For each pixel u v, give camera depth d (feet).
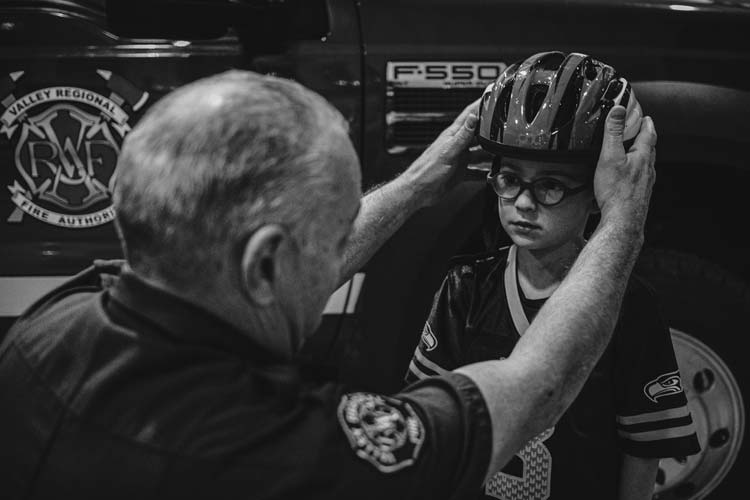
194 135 2.37
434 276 6.68
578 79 3.52
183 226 2.40
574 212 3.57
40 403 2.61
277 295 2.56
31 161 6.29
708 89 6.95
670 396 3.76
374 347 6.75
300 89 2.60
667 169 7.14
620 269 3.18
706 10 7.14
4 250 6.34
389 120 6.59
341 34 6.56
